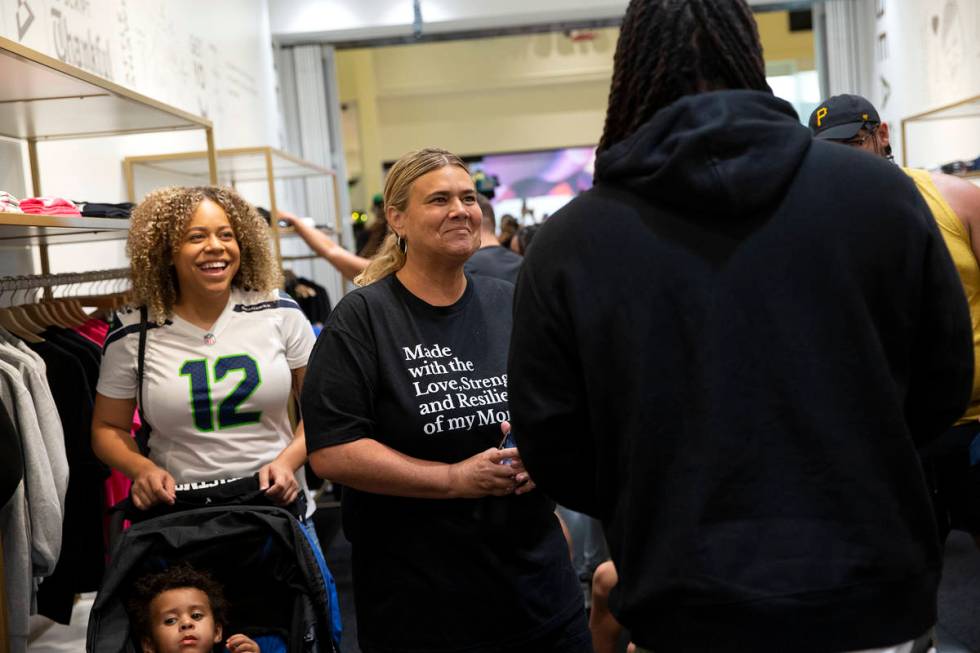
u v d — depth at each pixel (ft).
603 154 3.60
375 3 25.49
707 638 3.17
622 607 3.44
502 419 5.74
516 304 3.68
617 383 3.37
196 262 7.34
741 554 3.16
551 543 5.88
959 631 9.76
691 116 3.36
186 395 7.34
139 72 14.84
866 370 3.26
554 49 42.86
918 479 3.30
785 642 3.11
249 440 7.54
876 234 3.30
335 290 26.89
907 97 23.38
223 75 19.97
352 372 5.62
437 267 5.83
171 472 7.46
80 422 8.25
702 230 3.33
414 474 5.43
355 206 42.32
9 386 6.91
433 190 5.69
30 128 10.36
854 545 3.16
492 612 5.61
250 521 6.83
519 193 44.37
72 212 8.13
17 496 6.78
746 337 3.26
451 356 5.77
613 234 3.42
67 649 9.38
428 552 5.62
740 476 3.22
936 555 3.36
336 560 14.10
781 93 30.27
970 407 7.30
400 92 43.29
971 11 19.20
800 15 39.24
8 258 10.24
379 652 5.74
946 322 3.38
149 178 15.35
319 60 26.78
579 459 3.65
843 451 3.20
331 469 5.56
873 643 3.16
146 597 6.53
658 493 3.30
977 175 16.19
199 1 18.42
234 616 6.94
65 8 12.00
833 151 3.43
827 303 3.27
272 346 7.72
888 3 24.48
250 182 21.20
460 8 25.34
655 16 3.60
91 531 8.30
